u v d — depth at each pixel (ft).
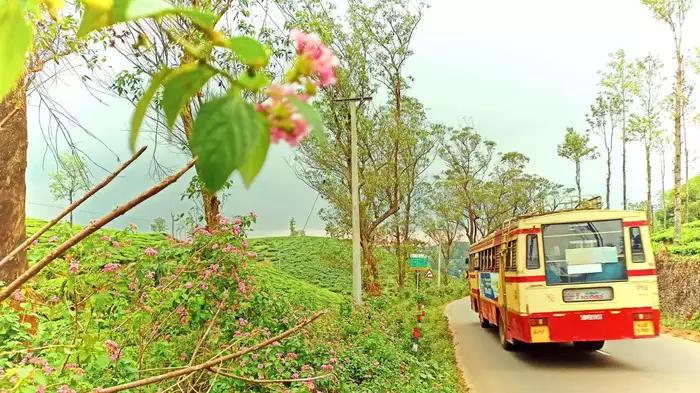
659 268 73.26
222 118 1.72
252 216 21.24
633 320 33.76
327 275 144.15
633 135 99.66
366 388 25.16
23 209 21.18
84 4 1.76
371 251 83.92
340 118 76.33
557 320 34.24
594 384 31.07
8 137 20.52
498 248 44.96
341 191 80.33
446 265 176.76
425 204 115.85
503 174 162.81
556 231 35.09
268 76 1.92
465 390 31.37
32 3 2.13
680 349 42.68
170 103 1.82
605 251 34.53
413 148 86.94
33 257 14.73
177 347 19.22
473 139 155.84
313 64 1.96
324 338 30.35
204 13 1.89
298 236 204.23
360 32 76.89
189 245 20.39
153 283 18.45
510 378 33.83
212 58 1.95
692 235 102.78
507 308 40.63
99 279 14.93
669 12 77.61
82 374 12.22
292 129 1.82
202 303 18.57
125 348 17.22
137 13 1.77
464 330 62.23
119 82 16.65
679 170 84.99
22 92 8.00
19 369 8.95
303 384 18.11
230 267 20.47
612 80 99.50
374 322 43.39
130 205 3.76
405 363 35.40
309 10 21.33
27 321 16.70
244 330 21.01
